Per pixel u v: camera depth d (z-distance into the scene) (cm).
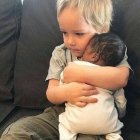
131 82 117
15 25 139
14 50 139
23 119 114
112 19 118
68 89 105
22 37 136
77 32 107
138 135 116
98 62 106
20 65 135
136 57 116
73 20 105
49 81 119
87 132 104
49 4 132
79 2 106
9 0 138
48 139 109
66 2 107
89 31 108
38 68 132
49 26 130
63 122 107
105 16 112
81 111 102
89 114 101
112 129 103
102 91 104
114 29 119
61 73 116
